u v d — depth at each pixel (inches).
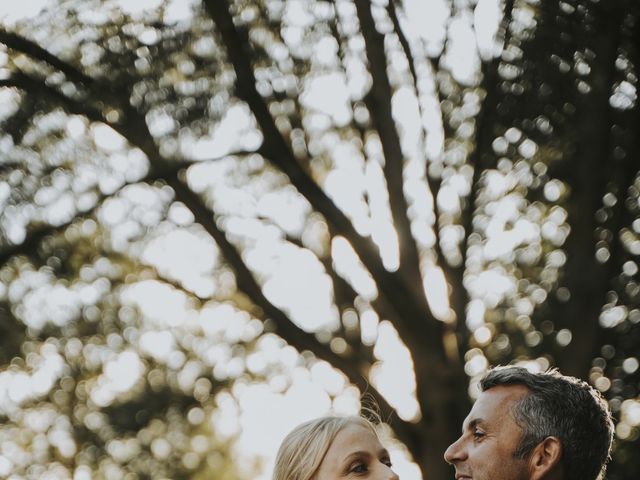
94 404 573.6
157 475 622.5
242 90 408.8
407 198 451.2
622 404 476.4
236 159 488.7
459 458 149.4
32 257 440.8
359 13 411.5
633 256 438.0
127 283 508.4
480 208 462.9
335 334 488.7
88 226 462.3
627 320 458.6
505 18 390.3
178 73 408.8
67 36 397.7
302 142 455.2
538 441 145.9
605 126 390.9
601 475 151.4
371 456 136.8
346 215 438.9
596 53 373.4
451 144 446.6
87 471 593.3
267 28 417.4
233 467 652.7
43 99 399.9
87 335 514.6
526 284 486.6
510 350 490.3
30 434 572.4
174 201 470.6
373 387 463.2
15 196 415.5
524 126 406.0
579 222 426.9
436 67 429.4
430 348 434.6
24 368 513.3
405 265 434.3
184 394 575.8
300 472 136.2
